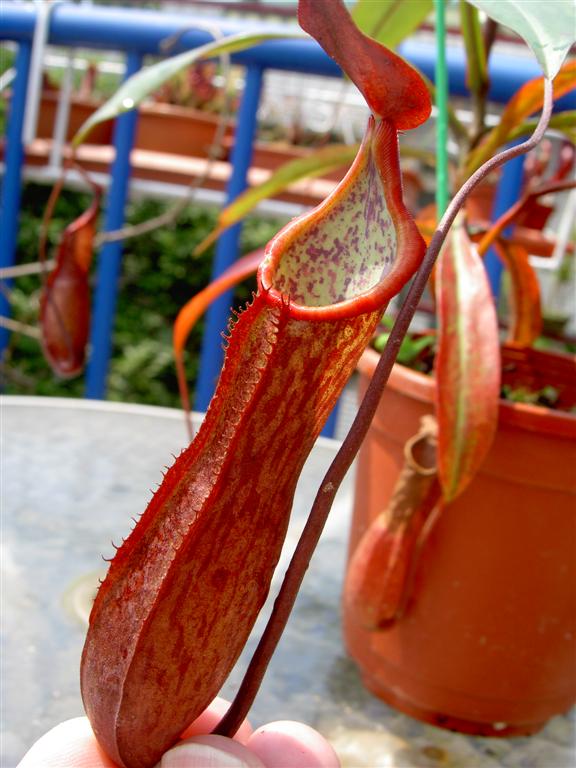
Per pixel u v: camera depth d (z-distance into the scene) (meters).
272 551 0.16
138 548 0.16
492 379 0.24
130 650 0.16
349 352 0.15
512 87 0.48
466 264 0.26
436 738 0.28
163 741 0.17
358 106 0.82
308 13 0.14
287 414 0.15
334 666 0.31
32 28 0.60
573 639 0.27
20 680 0.27
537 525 0.26
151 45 0.58
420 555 0.27
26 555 0.34
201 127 0.87
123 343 1.61
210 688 0.17
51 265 0.56
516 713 0.28
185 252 1.63
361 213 0.16
